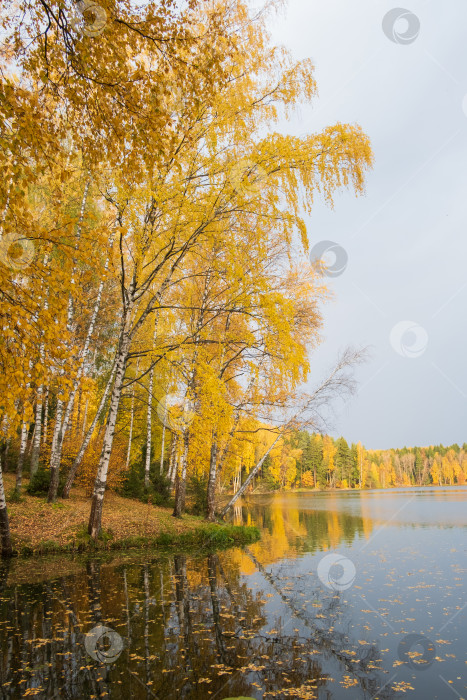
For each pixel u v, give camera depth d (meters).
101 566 8.32
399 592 6.51
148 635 4.66
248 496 45.88
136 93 3.94
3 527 8.75
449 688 3.52
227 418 9.48
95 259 4.18
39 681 3.58
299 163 6.95
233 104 7.10
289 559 9.34
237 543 11.92
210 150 7.09
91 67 3.75
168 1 3.79
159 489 20.03
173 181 7.12
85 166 6.19
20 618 5.16
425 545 11.17
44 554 9.10
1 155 3.58
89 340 14.62
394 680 3.67
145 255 8.28
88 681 3.58
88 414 20.50
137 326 9.26
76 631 4.73
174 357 9.58
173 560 9.15
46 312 3.89
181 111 6.50
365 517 20.30
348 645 4.44
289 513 24.05
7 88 3.47
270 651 4.27
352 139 6.90
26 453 17.58
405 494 52.56
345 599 6.12
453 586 6.84
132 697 3.32
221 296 12.07
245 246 8.08
